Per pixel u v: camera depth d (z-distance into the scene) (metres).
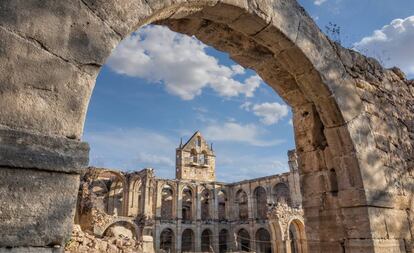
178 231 47.28
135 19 3.37
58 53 2.77
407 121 7.96
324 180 6.46
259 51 5.71
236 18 4.85
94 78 2.96
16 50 2.55
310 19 5.96
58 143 2.61
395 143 7.25
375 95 7.20
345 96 6.27
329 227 6.21
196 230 48.88
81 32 2.94
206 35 5.36
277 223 35.22
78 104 2.81
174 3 3.86
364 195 5.83
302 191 6.79
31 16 2.68
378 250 5.60
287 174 46.38
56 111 2.67
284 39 5.33
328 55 6.15
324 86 5.95
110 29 3.14
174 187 49.50
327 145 6.51
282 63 5.85
